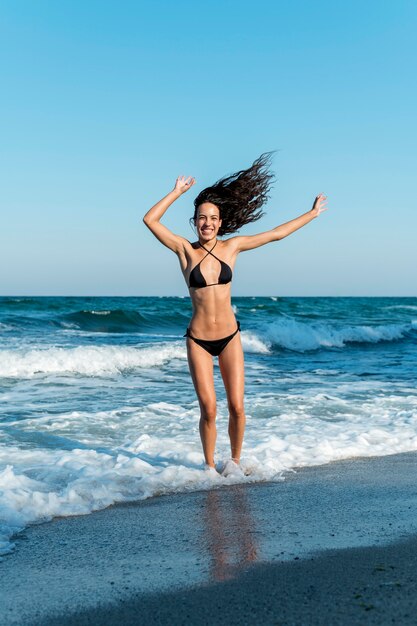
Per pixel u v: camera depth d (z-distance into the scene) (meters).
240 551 3.12
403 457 5.56
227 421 7.10
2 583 2.76
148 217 4.53
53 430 6.57
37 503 3.94
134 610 2.45
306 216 4.75
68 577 2.82
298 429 6.62
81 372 11.63
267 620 2.30
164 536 3.41
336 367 13.53
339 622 2.26
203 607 2.45
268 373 12.18
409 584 2.61
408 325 22.98
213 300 4.55
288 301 65.56
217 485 4.54
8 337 16.69
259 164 4.79
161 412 7.68
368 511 3.86
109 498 4.12
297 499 4.16
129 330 22.33
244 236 4.67
